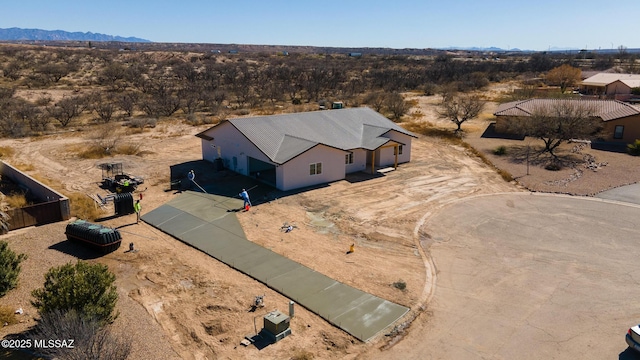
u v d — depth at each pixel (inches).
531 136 1705.2
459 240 844.6
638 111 1632.6
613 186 1177.4
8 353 485.7
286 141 1200.8
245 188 1131.9
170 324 566.9
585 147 1604.3
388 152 1378.0
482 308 622.2
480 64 5137.8
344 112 1492.4
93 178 1222.3
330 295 644.7
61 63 4271.7
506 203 1053.8
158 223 907.4
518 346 543.5
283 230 875.4
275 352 518.3
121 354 455.5
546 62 4911.4
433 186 1179.3
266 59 5964.6
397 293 654.5
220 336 546.0
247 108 2420.0
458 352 531.5
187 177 1226.0
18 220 850.1
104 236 749.9
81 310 508.1
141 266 720.3
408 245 820.6
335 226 901.2
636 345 513.3
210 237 839.1
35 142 1644.9
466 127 1974.7
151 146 1612.9
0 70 3570.4
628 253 788.0
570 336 562.6
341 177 1227.2
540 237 858.8
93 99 2427.4
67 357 424.8
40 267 698.8
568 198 1091.3
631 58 5472.4
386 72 4045.3
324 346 533.3
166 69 4284.0
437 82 3708.2
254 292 651.5
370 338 550.9
